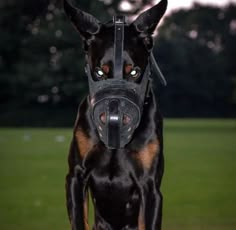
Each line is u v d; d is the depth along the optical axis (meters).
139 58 3.77
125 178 3.99
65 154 17.73
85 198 4.05
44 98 47.75
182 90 69.12
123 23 3.85
